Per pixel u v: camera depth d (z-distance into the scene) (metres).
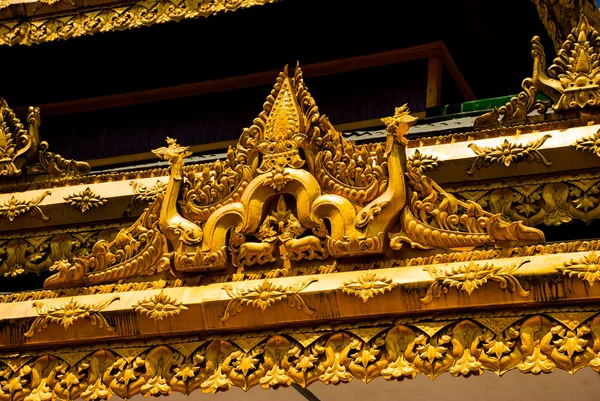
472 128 6.82
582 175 5.96
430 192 5.62
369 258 5.65
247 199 5.89
